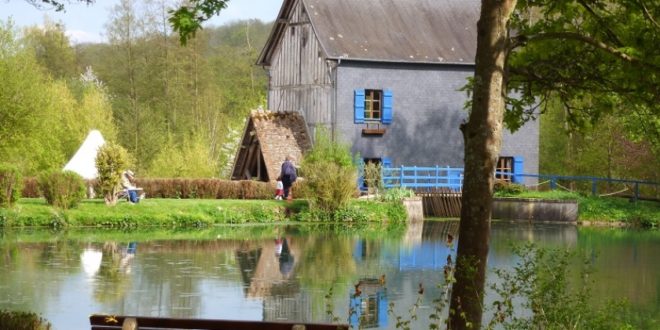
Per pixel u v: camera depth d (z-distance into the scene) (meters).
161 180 39.16
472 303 10.44
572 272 22.83
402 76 44.22
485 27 10.47
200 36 62.78
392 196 39.00
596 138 49.06
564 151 53.25
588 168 50.81
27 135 42.47
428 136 44.75
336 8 44.91
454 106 45.19
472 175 10.52
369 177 40.12
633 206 40.75
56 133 50.59
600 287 20.64
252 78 71.88
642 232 36.06
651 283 21.38
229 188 39.22
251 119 43.44
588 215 40.09
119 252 26.03
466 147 10.62
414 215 39.28
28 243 27.62
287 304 18.34
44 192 33.09
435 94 44.84
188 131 59.97
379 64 43.75
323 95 43.69
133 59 60.53
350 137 43.25
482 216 10.49
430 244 29.88
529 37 10.95
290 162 39.00
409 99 44.41
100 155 33.84
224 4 10.09
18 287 19.73
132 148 57.31
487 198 10.50
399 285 21.05
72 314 16.83
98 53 79.69
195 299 18.72
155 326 10.23
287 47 46.66
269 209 36.81
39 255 24.97
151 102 61.34
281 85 47.12
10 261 23.70
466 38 46.41
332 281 21.53
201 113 61.78
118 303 18.05
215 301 18.52
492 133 10.45
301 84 45.38
